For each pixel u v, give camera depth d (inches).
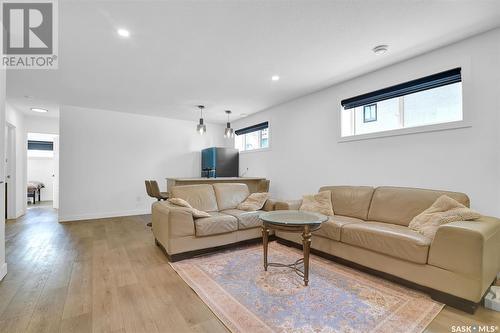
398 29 90.4
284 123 188.9
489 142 92.1
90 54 107.7
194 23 85.8
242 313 67.9
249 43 100.0
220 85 149.8
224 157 233.9
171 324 63.4
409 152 115.5
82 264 103.7
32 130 225.0
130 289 81.9
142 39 95.9
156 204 128.8
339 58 114.0
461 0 74.8
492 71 91.4
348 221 106.0
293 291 80.1
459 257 68.9
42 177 336.5
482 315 66.7
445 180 103.6
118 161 216.4
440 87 109.5
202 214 115.6
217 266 101.0
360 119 143.6
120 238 144.3
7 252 119.3
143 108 204.7
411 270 79.0
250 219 127.5
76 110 198.7
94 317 66.1
